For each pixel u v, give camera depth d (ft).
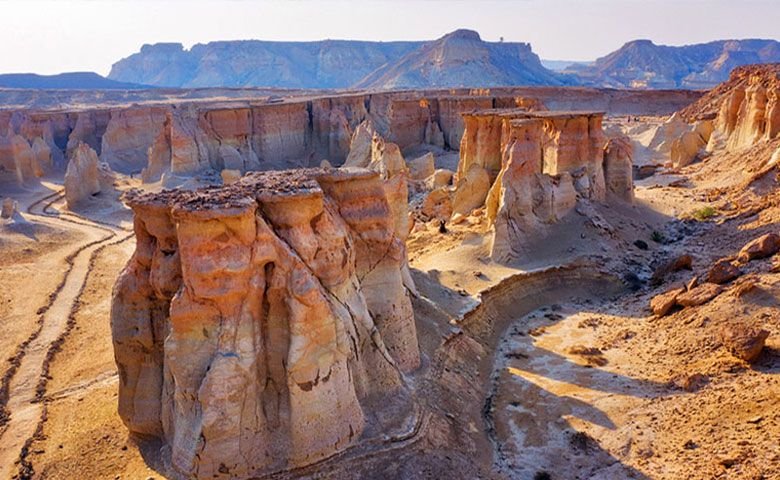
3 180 287.28
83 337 122.93
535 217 160.76
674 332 109.60
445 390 91.15
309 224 74.49
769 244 122.31
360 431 73.10
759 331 91.91
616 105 535.60
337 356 71.10
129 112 385.09
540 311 136.87
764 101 245.65
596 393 96.63
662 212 193.98
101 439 75.77
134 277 73.46
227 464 65.36
